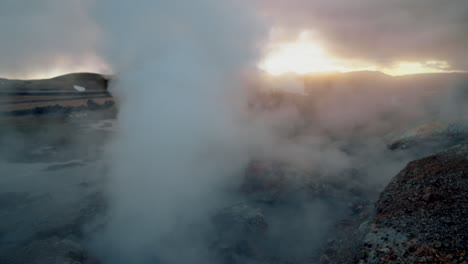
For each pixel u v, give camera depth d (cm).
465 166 886
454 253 608
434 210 766
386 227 805
